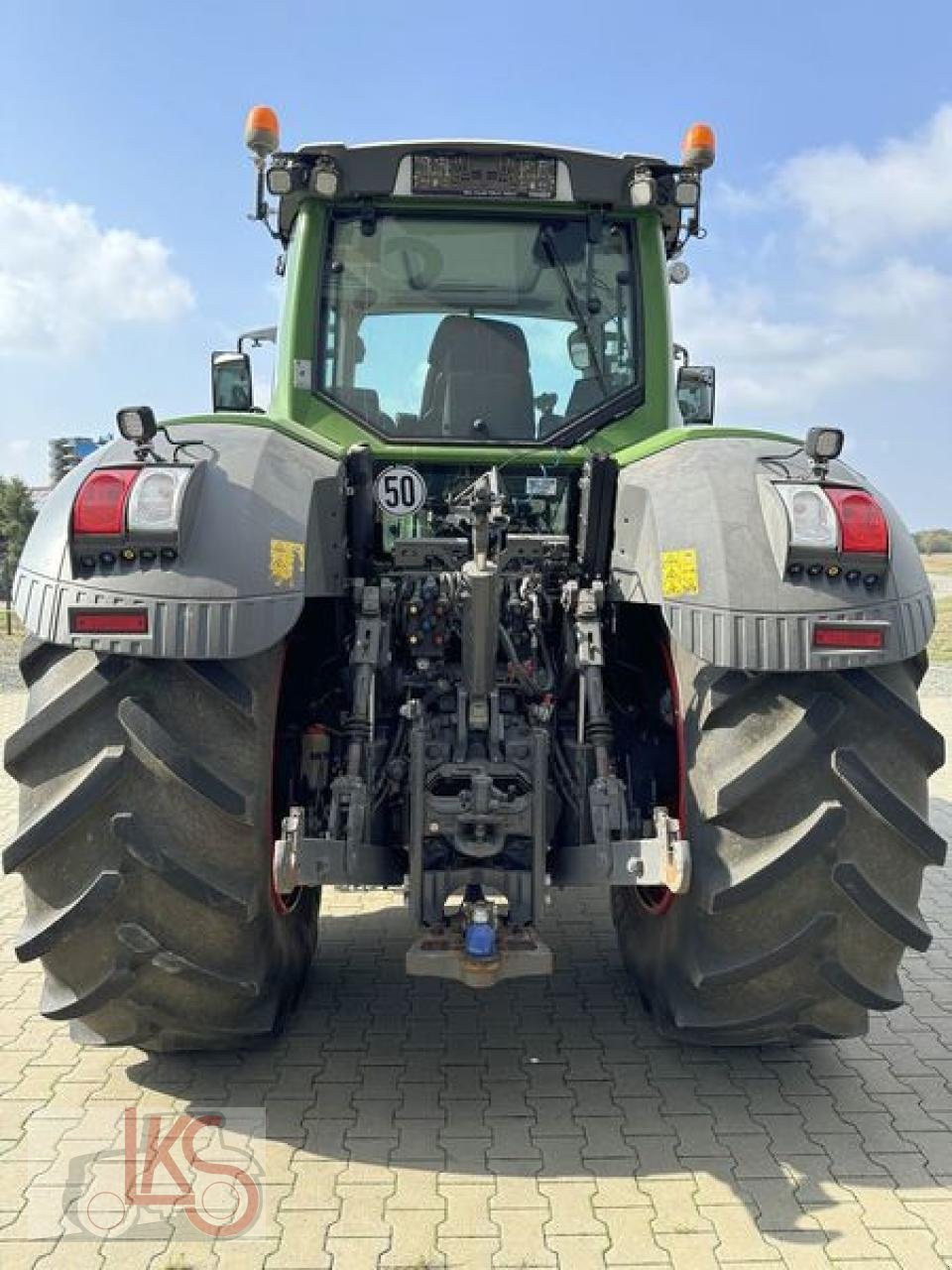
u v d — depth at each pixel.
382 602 3.42
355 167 4.04
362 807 3.10
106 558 2.71
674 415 4.26
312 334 4.08
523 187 4.07
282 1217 2.71
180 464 2.80
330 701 3.61
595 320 4.16
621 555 3.37
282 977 3.48
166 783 2.77
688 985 3.16
